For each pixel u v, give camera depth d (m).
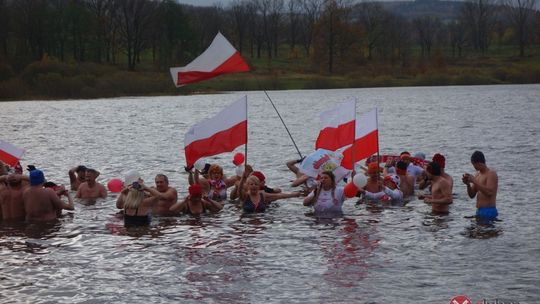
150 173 24.25
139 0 140.88
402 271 11.85
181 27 148.38
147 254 13.25
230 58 18.36
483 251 13.01
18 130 44.94
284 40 186.75
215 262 12.63
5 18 132.88
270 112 63.31
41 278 11.84
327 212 16.89
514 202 17.66
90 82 107.00
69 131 43.81
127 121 53.53
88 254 13.30
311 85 126.38
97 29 141.38
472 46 191.25
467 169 23.95
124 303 10.57
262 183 18.31
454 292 10.73
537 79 132.50
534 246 13.30
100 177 23.56
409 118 50.66
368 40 163.88
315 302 10.41
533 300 10.32
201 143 18.14
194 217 16.56
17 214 16.47
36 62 112.88
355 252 13.13
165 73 129.50
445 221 15.66
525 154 27.38
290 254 13.09
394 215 16.45
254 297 10.70
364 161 24.56
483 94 91.06
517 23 183.00
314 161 19.00
